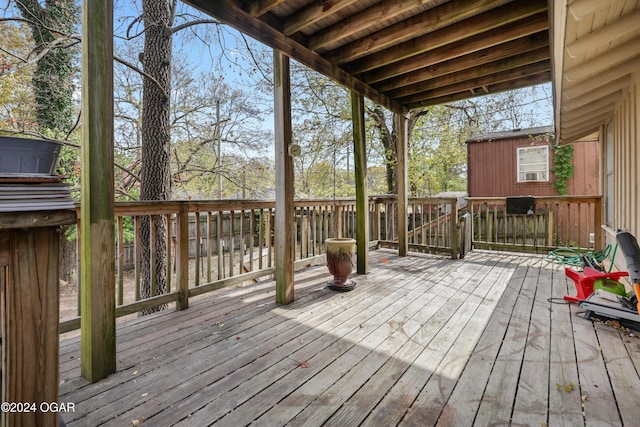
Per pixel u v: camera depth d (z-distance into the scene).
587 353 2.07
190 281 7.49
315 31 3.12
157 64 4.40
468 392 1.67
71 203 0.92
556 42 2.11
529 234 7.98
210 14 2.36
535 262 4.98
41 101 6.00
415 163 9.94
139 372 1.89
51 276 0.91
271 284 3.85
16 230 0.84
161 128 4.40
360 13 2.79
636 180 3.20
